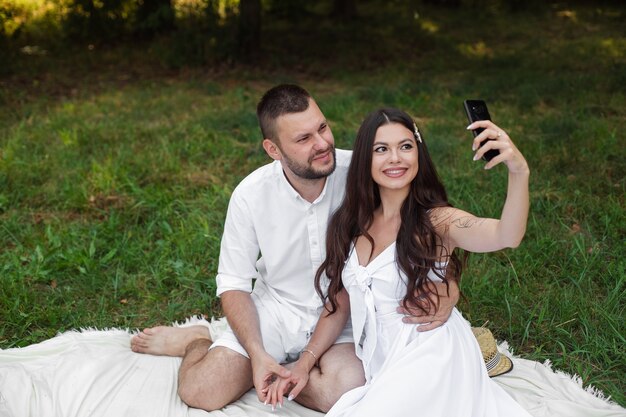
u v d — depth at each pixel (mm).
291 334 3271
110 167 5848
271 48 10891
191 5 11664
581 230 4746
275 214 3180
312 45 11188
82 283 4363
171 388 3154
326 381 3021
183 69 9844
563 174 5590
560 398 3174
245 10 10180
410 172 2900
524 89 7973
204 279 4371
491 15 13547
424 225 2902
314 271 3250
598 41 10867
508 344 3703
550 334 3707
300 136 2936
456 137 6621
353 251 3053
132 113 7652
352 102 7812
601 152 5906
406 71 9609
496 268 4312
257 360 2994
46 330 3920
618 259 4289
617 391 3244
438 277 2975
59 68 9898
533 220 4781
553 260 4367
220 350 3117
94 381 3131
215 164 6133
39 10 12273
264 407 3088
